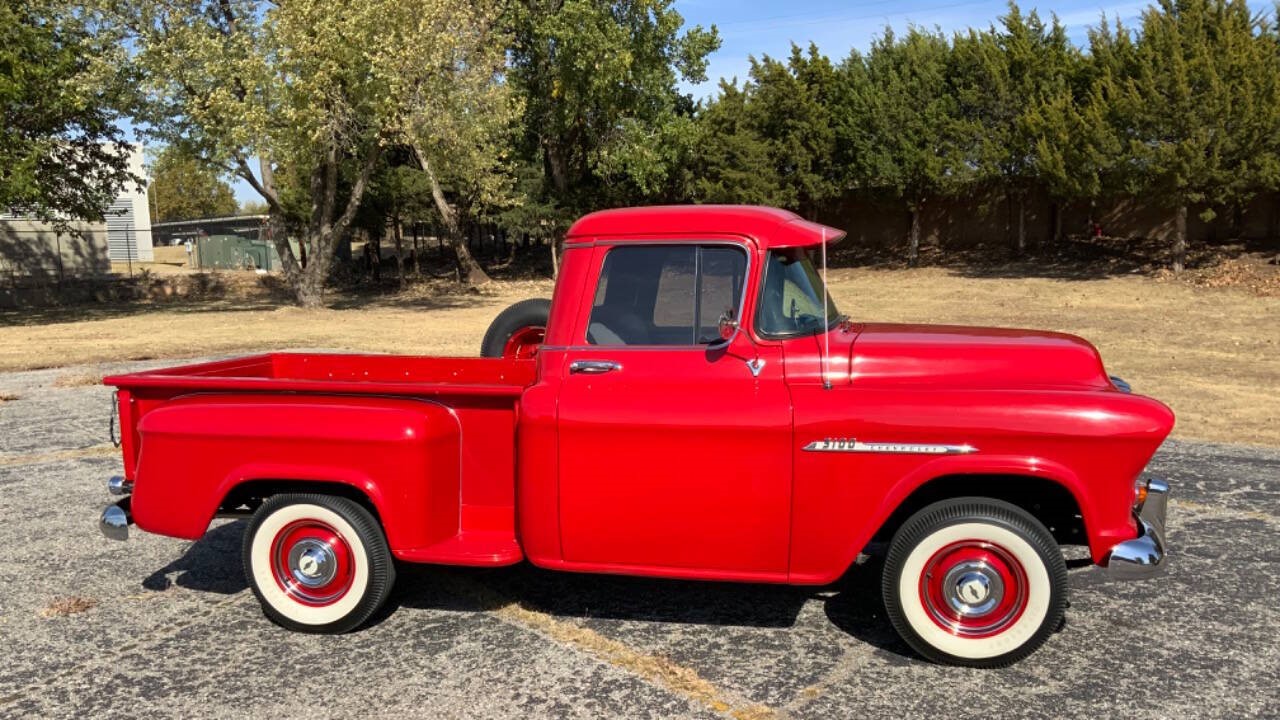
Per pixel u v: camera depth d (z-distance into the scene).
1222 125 25.31
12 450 8.67
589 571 4.34
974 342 4.30
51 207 25.56
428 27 24.09
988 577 4.03
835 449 4.00
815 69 36.69
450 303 30.27
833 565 4.09
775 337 4.21
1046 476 3.88
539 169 38.66
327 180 27.22
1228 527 6.08
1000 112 32.47
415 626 4.70
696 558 4.21
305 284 27.78
